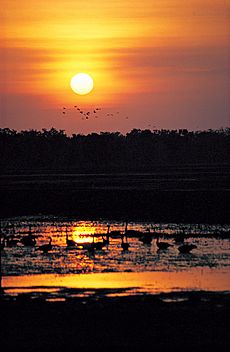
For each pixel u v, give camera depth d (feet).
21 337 222.28
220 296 264.72
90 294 269.44
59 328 229.45
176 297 264.11
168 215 545.44
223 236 421.18
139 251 366.43
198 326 230.48
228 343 216.74
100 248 372.38
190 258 343.87
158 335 223.30
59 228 476.13
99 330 227.61
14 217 554.87
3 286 283.38
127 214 559.79
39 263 332.19
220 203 604.49
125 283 288.30
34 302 257.34
